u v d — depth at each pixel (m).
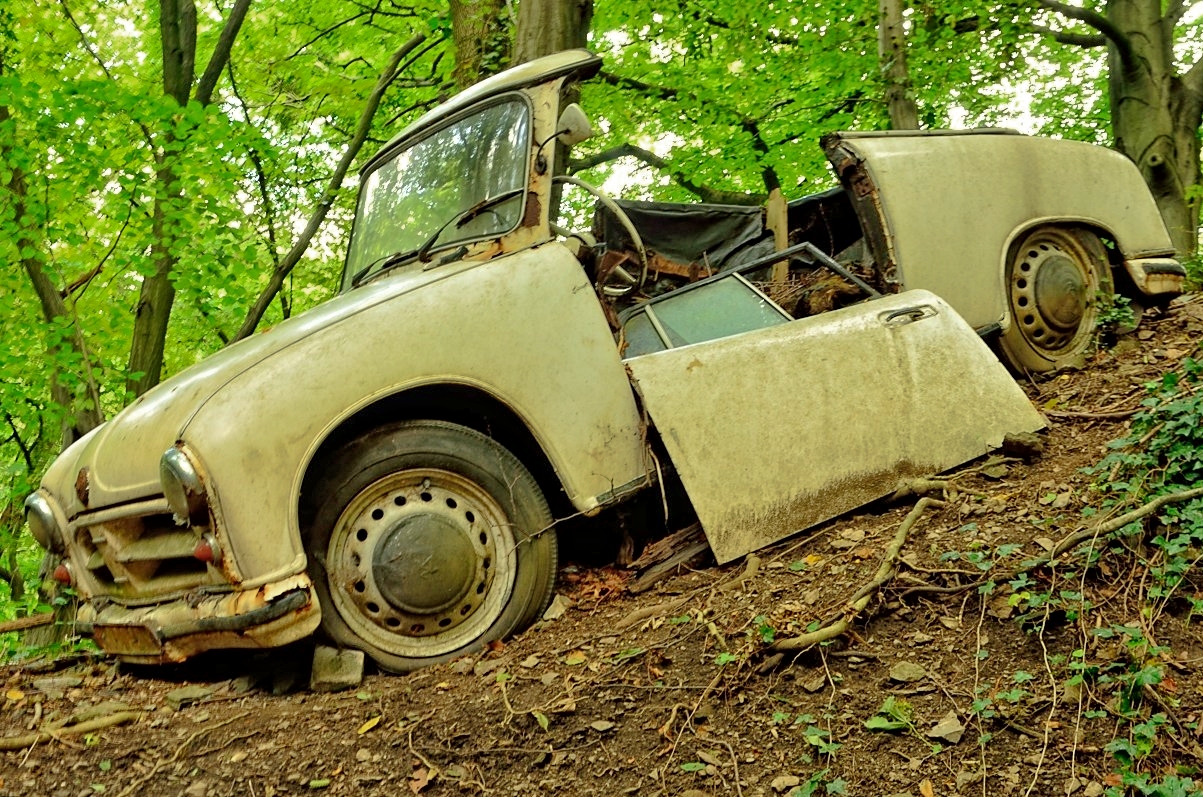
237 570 3.21
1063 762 2.51
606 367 3.88
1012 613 3.07
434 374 3.55
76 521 3.78
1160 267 5.42
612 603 3.87
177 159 7.68
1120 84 11.21
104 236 9.09
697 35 12.16
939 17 9.26
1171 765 2.46
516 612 3.71
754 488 3.87
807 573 3.58
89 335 8.77
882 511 4.05
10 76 7.03
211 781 2.83
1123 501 3.39
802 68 11.99
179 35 9.20
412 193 4.62
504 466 3.74
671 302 4.59
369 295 3.80
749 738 2.80
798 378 4.05
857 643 3.11
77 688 3.66
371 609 3.51
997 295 4.94
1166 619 2.94
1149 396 4.29
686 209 5.27
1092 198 5.35
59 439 9.16
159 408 3.54
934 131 5.12
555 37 6.88
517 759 2.84
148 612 3.46
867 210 4.79
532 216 4.09
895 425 4.12
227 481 3.21
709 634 3.30
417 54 11.11
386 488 3.58
